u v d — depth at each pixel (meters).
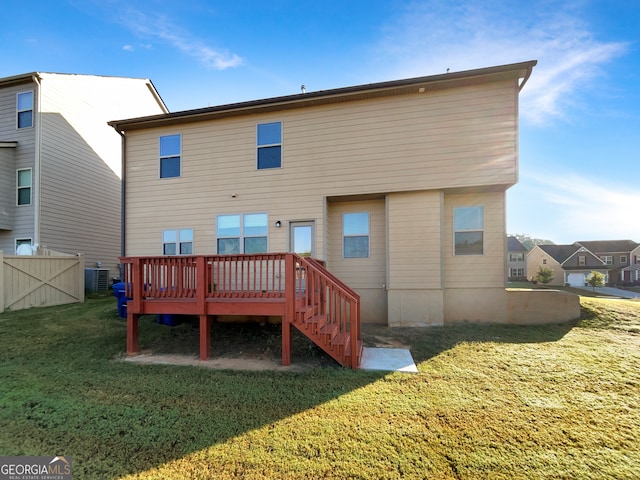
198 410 3.01
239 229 7.71
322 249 7.30
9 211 10.31
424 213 7.07
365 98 7.16
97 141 12.48
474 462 2.22
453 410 2.99
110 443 2.45
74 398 3.28
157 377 3.92
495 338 5.69
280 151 7.58
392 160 7.04
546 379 3.76
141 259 5.13
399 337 6.02
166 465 2.19
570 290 27.94
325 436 2.54
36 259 8.20
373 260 7.63
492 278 7.09
